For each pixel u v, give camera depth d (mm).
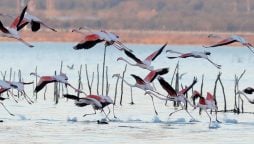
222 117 42406
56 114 42469
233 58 128750
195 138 34094
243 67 99250
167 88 28578
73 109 45219
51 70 85188
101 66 96125
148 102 50812
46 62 105688
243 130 36688
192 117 40625
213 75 81250
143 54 137375
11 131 35438
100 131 35688
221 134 35312
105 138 33656
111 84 66062
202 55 28297
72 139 33250
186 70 89750
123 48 26516
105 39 25922
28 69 86875
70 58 121312
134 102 50719
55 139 33312
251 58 129625
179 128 37250
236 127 37812
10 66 92688
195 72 86062
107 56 132750
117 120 39875
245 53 159875
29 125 37438
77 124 37969
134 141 33031
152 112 44406
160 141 33125
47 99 52062
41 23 25172
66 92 54031
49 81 31109
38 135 34312
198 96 36750
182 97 35438
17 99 50750
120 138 33656
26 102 49312
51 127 36875
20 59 113750
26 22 25094
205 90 61062
